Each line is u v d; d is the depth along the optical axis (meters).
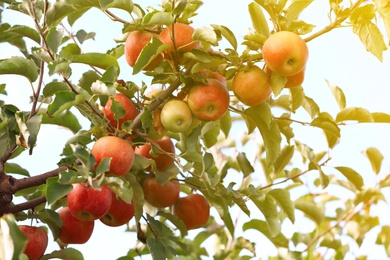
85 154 1.77
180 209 2.19
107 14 1.96
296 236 2.48
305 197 2.60
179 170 2.04
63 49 1.88
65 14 1.96
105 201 1.90
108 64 1.92
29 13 1.94
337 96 2.26
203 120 1.95
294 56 1.88
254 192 2.03
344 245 2.54
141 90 1.95
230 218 2.26
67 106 1.81
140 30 1.93
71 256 1.95
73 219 2.01
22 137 1.85
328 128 2.11
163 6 1.94
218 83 1.95
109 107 1.95
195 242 2.44
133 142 1.95
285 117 2.12
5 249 1.46
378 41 1.91
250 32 1.93
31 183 1.86
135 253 2.24
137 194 1.96
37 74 1.90
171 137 2.11
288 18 1.92
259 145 2.53
